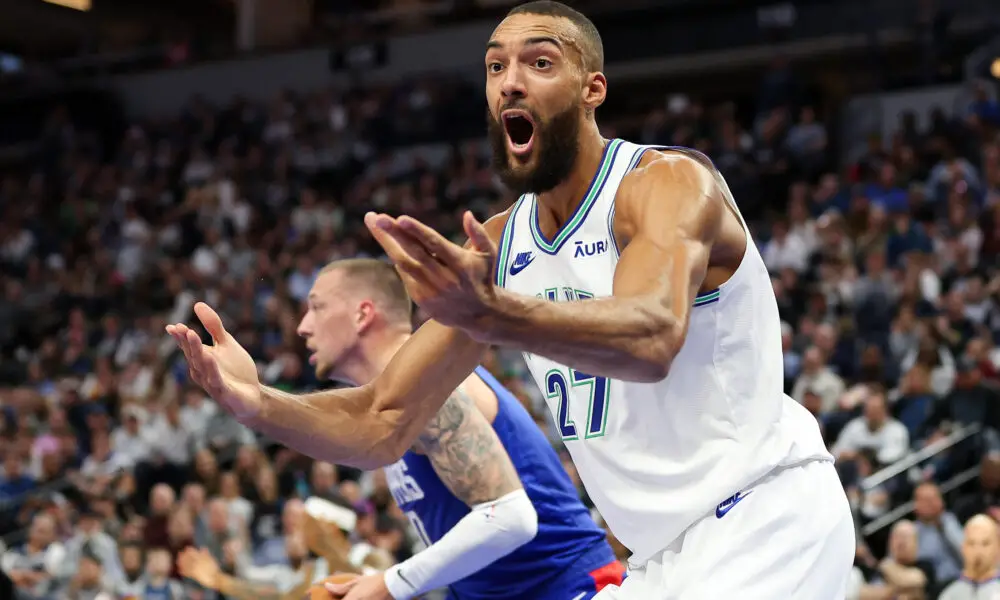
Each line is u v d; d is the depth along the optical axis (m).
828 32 13.77
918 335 8.14
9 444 9.73
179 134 16.33
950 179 10.37
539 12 1.91
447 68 15.64
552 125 1.90
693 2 14.44
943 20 12.87
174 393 9.48
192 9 22.42
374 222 1.43
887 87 13.17
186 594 6.64
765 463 1.98
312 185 14.51
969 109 11.71
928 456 6.58
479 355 2.10
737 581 1.94
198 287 12.72
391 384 2.10
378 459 2.11
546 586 2.92
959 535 5.70
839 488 2.09
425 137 14.81
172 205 15.15
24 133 18.02
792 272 9.34
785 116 12.16
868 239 9.66
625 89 15.23
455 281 1.45
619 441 2.05
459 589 2.99
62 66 18.69
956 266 9.09
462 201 12.81
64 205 15.59
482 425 2.77
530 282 2.09
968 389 6.97
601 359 1.54
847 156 12.92
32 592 7.27
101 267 14.27
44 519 7.60
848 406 7.34
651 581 2.09
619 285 1.68
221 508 6.79
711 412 1.98
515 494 2.75
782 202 11.65
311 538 3.39
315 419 2.02
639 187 1.86
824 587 2.01
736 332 1.98
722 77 14.59
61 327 13.46
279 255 12.69
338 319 3.08
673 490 2.02
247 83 16.86
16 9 20.39
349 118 15.25
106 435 9.37
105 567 6.98
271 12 18.69
